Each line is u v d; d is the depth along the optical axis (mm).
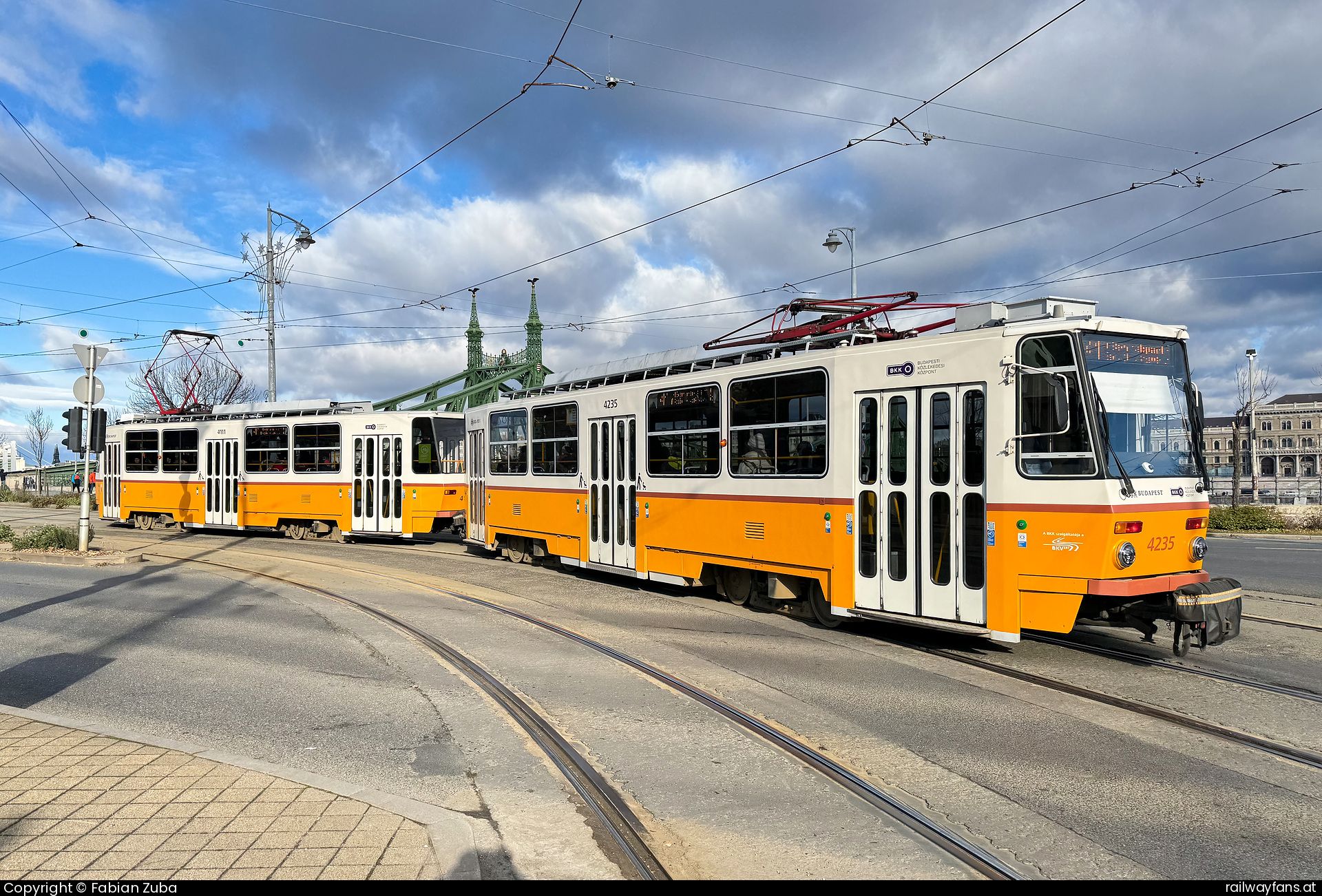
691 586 13070
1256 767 5449
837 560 9227
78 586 13281
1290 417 94000
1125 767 5445
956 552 8273
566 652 8602
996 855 4211
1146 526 7562
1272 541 23641
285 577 14125
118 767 4961
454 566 15672
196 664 8133
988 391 8078
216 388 49000
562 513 14086
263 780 4758
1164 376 8094
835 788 5113
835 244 22500
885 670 7918
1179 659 8266
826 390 9445
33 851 3842
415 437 20250
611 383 13242
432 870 3695
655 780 5246
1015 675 7699
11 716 6086
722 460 10859
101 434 16672
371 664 8125
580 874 3936
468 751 5711
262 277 28906
